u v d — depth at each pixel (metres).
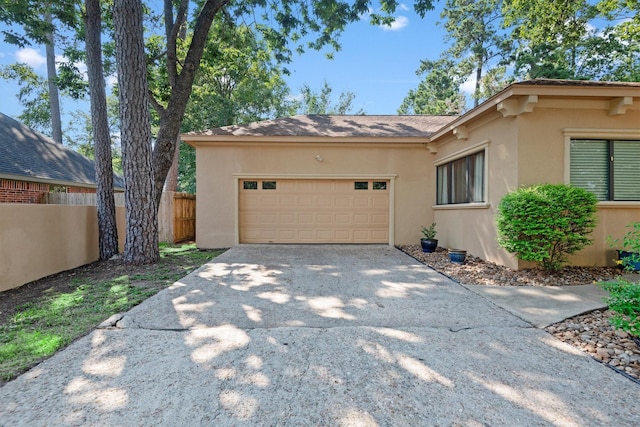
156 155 8.52
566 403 2.36
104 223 8.09
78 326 3.77
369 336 3.51
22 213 5.75
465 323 3.87
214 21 11.67
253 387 2.55
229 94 22.89
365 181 10.39
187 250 9.72
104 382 2.61
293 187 10.30
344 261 7.77
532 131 6.40
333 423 2.15
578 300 4.63
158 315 4.13
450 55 27.50
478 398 2.42
